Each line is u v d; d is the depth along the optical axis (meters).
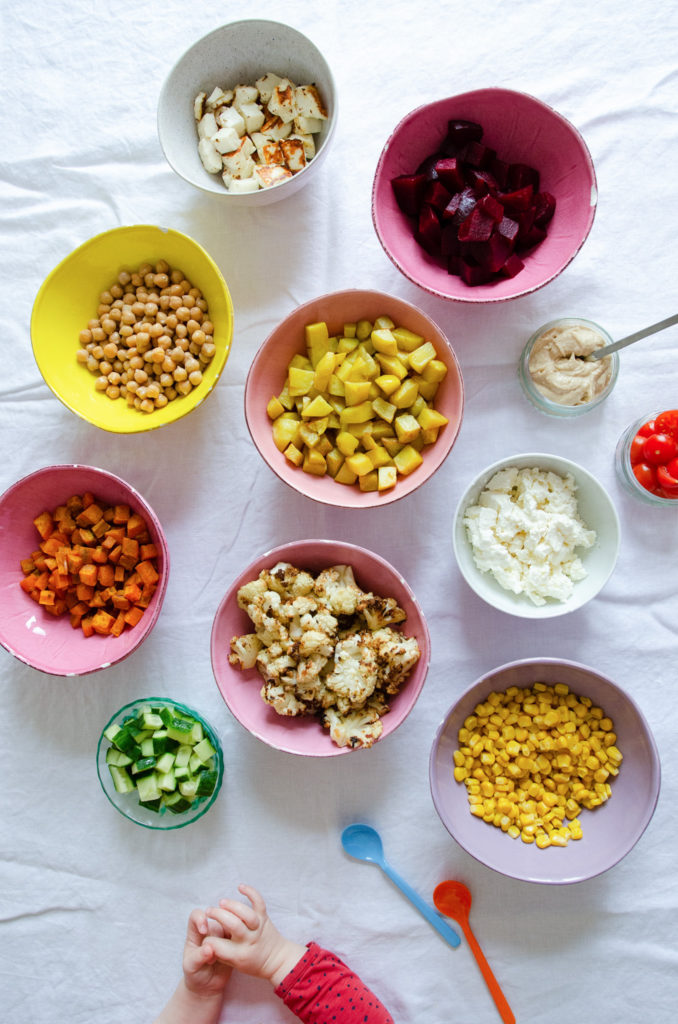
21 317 1.45
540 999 1.37
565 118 1.27
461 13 1.40
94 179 1.44
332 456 1.31
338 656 1.25
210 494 1.41
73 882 1.43
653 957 1.36
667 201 1.39
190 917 1.36
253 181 1.34
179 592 1.41
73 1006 1.42
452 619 1.38
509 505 1.27
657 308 1.38
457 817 1.30
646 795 1.23
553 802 1.30
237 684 1.30
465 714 1.32
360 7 1.41
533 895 1.38
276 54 1.33
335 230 1.41
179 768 1.33
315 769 1.40
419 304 1.40
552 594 1.27
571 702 1.33
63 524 1.35
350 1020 1.29
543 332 1.32
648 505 1.38
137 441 1.42
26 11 1.47
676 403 1.38
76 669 1.31
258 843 1.40
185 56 1.29
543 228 1.32
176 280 1.36
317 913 1.39
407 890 1.37
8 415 1.45
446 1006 1.38
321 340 1.30
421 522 1.39
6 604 1.33
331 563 1.32
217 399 1.42
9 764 1.44
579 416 1.38
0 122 1.46
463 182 1.30
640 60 1.39
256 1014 1.39
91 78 1.45
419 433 1.31
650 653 1.37
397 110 1.40
